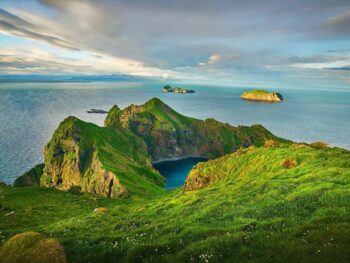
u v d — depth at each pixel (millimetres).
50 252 16453
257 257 17719
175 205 48500
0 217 77250
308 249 17312
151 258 19672
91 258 21281
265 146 91250
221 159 99375
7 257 16516
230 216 31766
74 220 47875
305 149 68625
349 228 19391
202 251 19266
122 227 34656
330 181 37406
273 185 42188
